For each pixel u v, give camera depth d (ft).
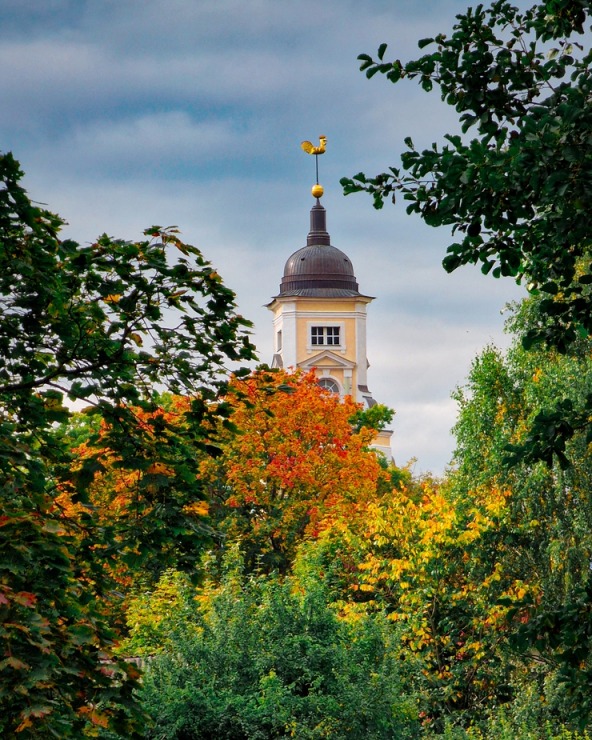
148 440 74.18
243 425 273.95
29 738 55.77
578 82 60.18
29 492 67.82
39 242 69.46
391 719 133.28
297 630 135.33
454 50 69.26
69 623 64.18
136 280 71.97
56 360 73.82
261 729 127.24
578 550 161.17
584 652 70.95
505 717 147.74
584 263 127.65
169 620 141.38
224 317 74.28
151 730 124.16
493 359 184.65
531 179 59.11
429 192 66.23
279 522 272.72
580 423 70.79
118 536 71.61
